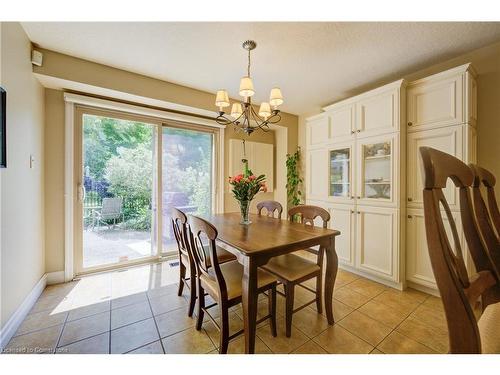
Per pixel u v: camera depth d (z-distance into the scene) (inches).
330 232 68.8
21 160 70.6
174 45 80.6
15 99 66.7
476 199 36.5
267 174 162.1
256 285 52.5
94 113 105.0
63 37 76.1
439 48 82.0
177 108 119.3
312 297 85.6
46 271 93.5
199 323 65.4
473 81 79.7
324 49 82.6
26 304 73.0
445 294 23.2
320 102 136.6
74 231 100.5
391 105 92.1
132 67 95.8
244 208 83.4
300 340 61.4
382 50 83.4
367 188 103.3
